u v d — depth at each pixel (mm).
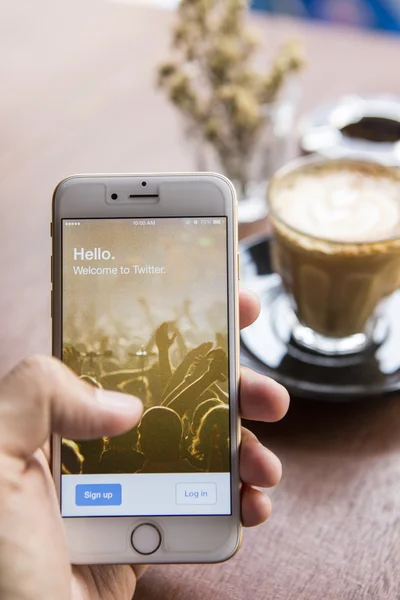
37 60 1168
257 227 873
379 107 896
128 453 564
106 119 1029
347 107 906
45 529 504
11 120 1037
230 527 556
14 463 499
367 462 632
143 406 572
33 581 492
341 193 721
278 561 567
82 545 552
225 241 592
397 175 735
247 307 647
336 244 651
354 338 728
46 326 761
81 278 590
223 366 577
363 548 572
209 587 557
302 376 689
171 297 588
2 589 489
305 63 846
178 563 554
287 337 729
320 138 870
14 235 863
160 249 592
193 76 853
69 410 506
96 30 1230
